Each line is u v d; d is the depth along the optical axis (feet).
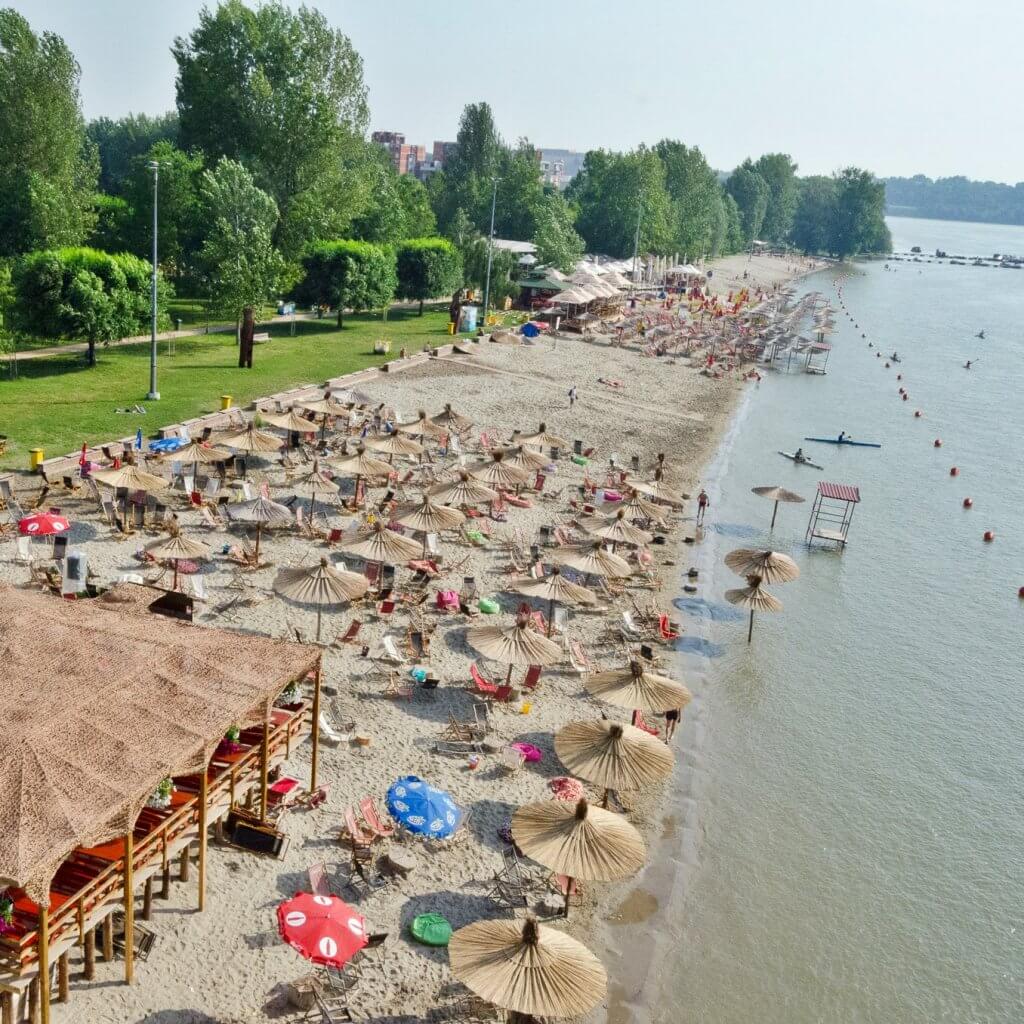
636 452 181.57
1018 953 66.13
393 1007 52.85
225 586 101.04
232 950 54.80
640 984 59.16
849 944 65.16
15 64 247.29
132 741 51.06
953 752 91.30
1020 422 254.47
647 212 499.10
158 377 185.57
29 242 248.93
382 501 131.03
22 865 41.93
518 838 59.06
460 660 93.15
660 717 90.43
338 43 301.63
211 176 220.84
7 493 110.11
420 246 302.66
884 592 130.82
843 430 229.45
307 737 75.41
